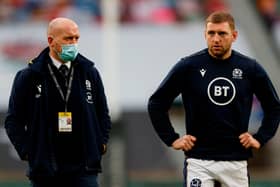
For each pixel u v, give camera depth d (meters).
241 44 51.78
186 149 20.91
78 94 20.59
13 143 20.53
